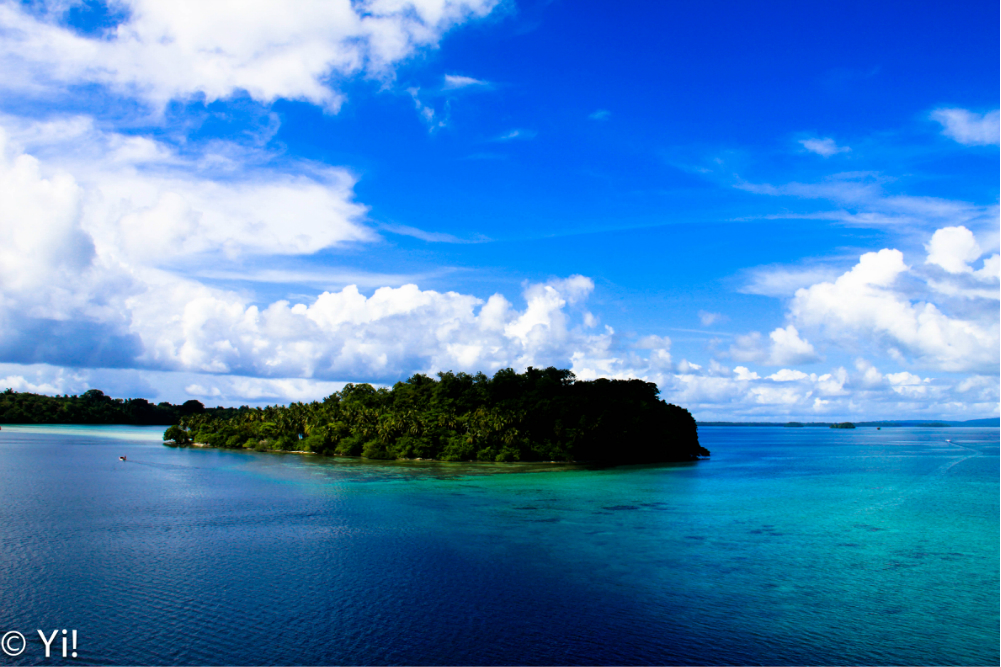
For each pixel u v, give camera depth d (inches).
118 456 7303.2
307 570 2257.6
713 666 1530.5
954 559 2431.1
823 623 1782.7
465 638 1675.7
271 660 1547.7
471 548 2578.7
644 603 1927.9
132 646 1619.1
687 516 3336.6
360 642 1648.6
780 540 2748.5
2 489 4360.2
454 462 6530.5
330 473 5433.1
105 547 2593.5
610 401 7455.7
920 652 1600.6
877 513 3491.6
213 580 2140.7
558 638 1678.2
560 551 2529.5
